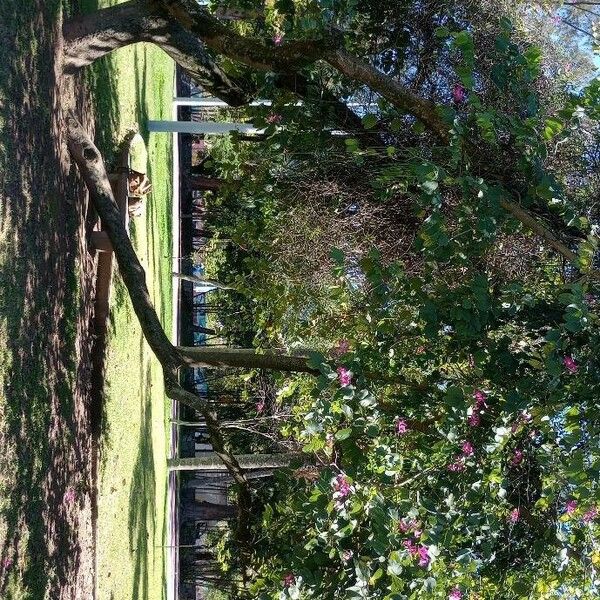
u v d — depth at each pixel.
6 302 4.16
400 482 3.77
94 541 5.76
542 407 3.53
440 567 3.61
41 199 4.59
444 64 4.71
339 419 3.62
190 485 12.98
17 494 4.35
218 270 11.56
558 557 4.16
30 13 4.29
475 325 3.49
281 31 4.87
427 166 3.27
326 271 5.48
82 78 5.79
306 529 4.51
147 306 4.77
